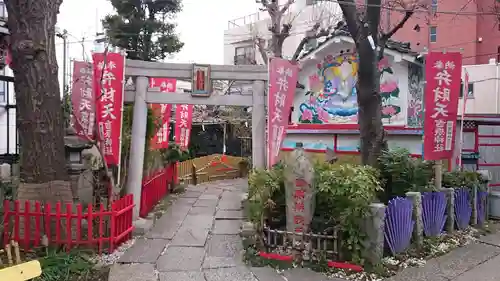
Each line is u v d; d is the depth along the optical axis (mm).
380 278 6059
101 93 8055
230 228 9109
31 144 6973
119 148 8477
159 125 11672
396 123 12289
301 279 6031
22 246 6730
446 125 8203
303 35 24297
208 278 6070
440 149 8234
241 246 7648
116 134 8438
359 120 8703
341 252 6488
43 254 6508
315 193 6781
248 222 8852
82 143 9297
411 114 12055
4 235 6668
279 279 6031
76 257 6422
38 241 6719
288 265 6512
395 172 8094
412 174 8086
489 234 8766
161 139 12531
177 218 10148
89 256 6734
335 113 13797
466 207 9070
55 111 7168
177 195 14062
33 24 6895
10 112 13453
